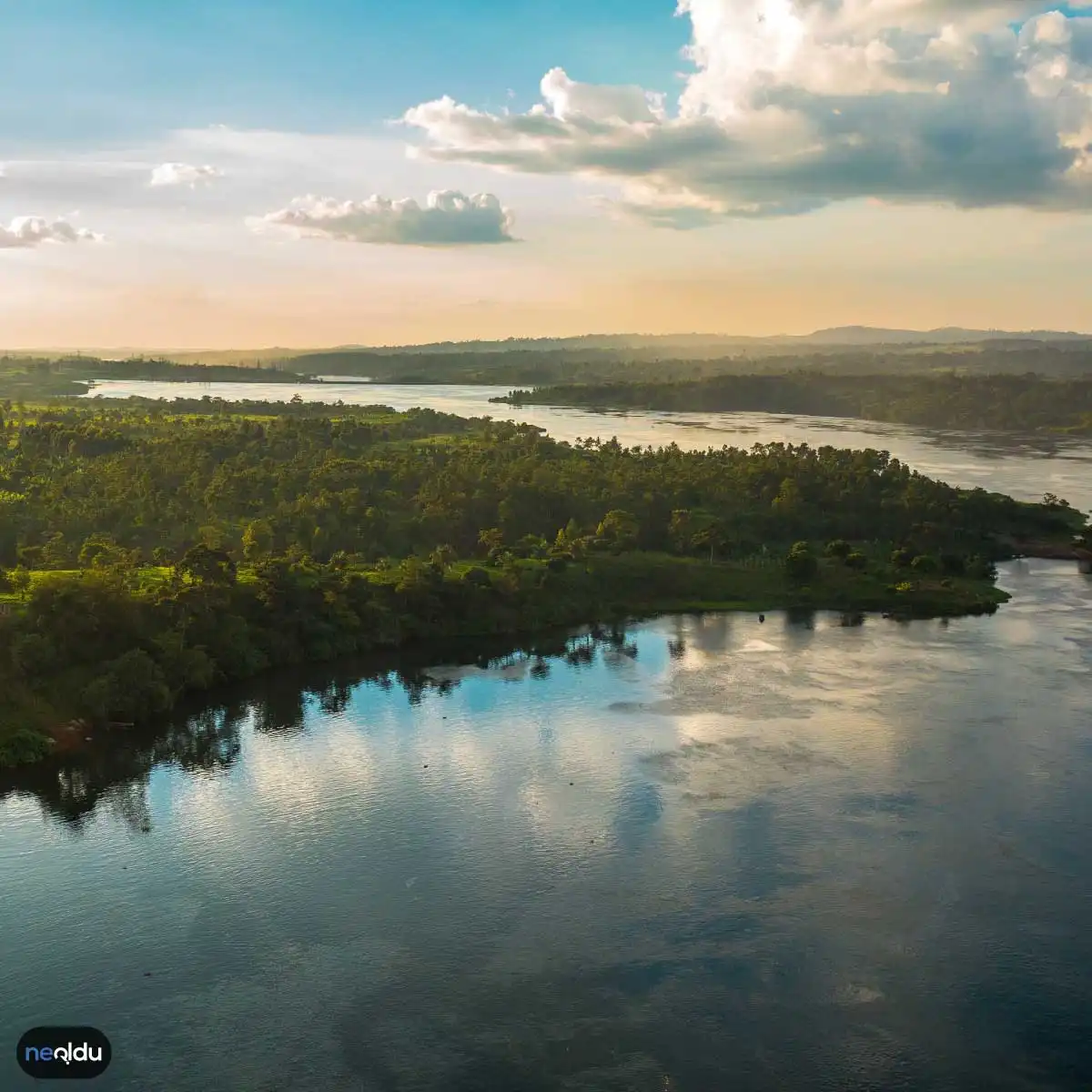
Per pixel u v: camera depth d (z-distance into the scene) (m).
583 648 159.00
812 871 88.75
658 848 92.75
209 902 84.81
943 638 162.38
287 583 154.00
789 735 119.19
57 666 126.31
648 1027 69.75
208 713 128.62
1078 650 154.12
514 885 86.88
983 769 109.06
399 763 112.25
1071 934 79.50
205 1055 67.50
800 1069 65.94
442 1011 71.62
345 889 86.62
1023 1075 65.44
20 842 95.06
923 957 76.81
